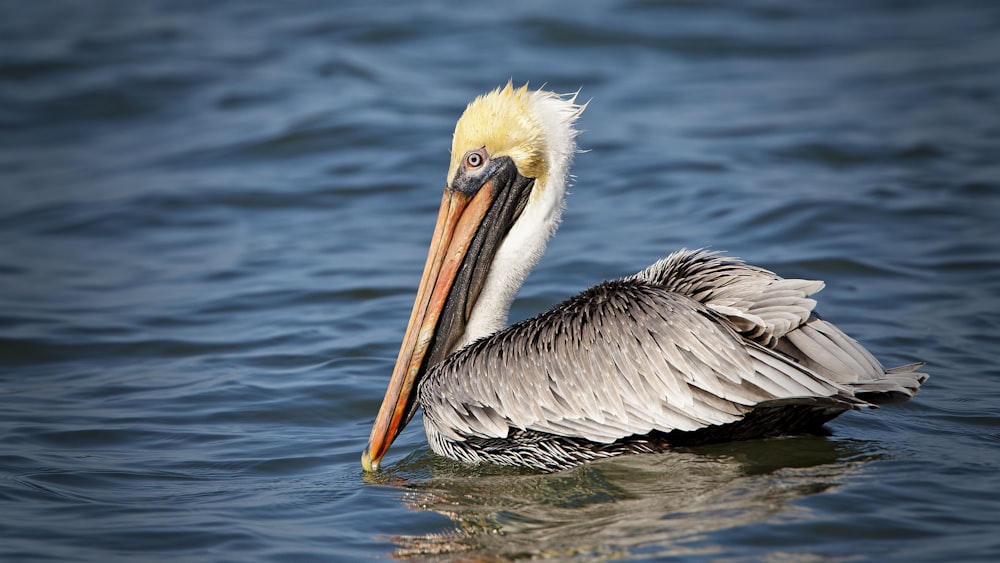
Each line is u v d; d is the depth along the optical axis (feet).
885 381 30.07
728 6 102.89
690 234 55.83
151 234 60.64
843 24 99.66
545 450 33.22
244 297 50.72
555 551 26.81
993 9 103.96
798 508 28.04
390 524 29.55
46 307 50.26
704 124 74.84
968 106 76.74
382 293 50.49
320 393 40.16
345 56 89.45
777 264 51.03
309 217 62.34
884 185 61.46
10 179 70.03
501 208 37.04
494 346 34.12
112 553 27.84
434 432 35.37
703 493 29.50
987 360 40.37
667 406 30.83
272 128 75.36
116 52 93.04
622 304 32.19
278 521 29.94
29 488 32.27
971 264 50.55
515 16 97.66
